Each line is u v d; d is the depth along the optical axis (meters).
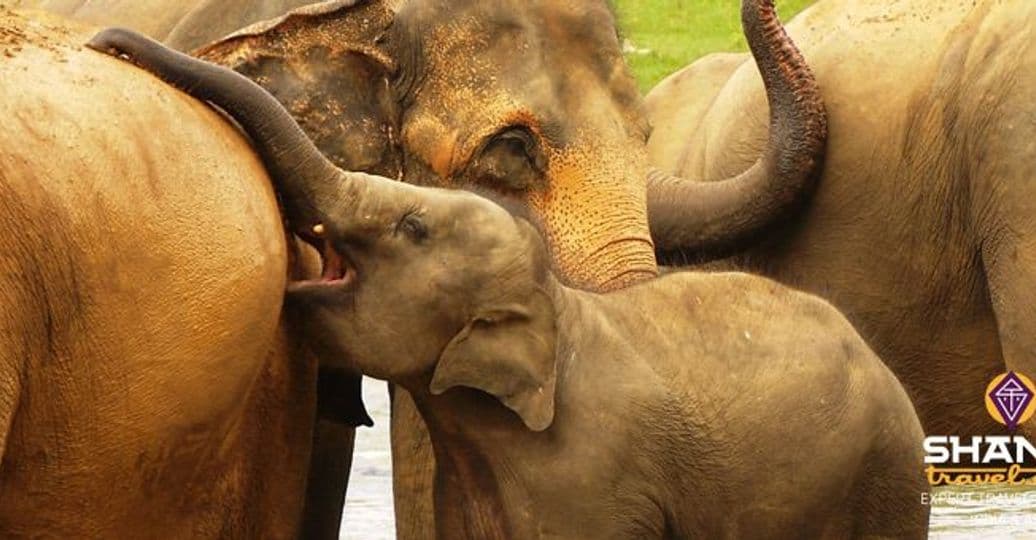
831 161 15.08
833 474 11.68
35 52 8.97
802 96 14.97
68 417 8.70
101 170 8.66
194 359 9.14
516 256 10.74
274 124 10.01
